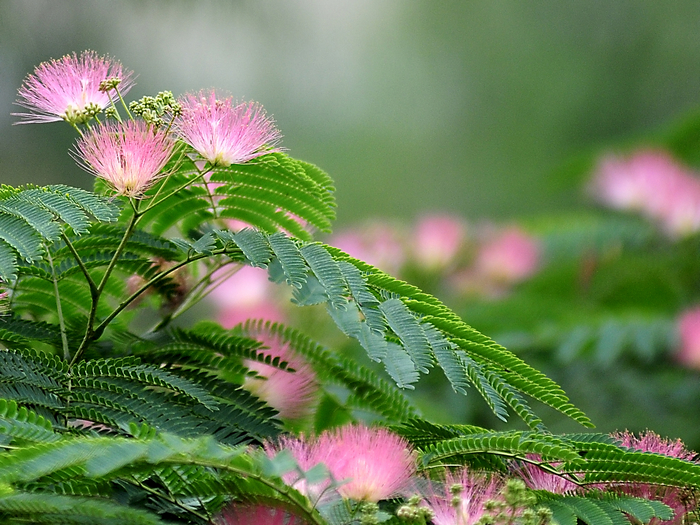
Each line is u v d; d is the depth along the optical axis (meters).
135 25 2.82
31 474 1.41
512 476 1.52
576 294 2.49
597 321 2.16
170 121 1.55
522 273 2.57
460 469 1.52
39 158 2.80
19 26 2.42
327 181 1.61
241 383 1.59
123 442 1.42
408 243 2.55
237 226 1.62
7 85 2.42
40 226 1.52
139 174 1.54
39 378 1.51
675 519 1.51
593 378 2.10
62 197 1.54
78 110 1.54
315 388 1.60
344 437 1.49
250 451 1.46
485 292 2.57
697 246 2.44
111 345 1.59
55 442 1.42
